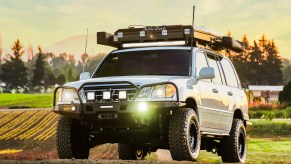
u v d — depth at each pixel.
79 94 9.93
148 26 11.37
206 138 11.83
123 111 9.66
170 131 9.77
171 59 10.84
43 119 62.78
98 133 10.21
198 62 10.92
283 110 60.56
